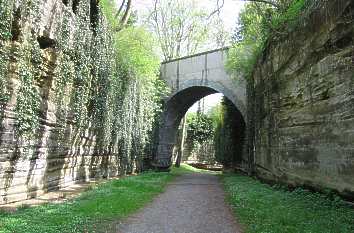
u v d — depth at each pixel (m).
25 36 10.24
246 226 9.02
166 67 33.94
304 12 12.89
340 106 10.12
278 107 16.27
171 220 9.94
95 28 15.66
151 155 32.22
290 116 14.55
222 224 9.52
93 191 14.30
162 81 32.25
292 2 16.09
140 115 25.38
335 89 10.42
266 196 13.23
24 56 10.22
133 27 25.69
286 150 15.06
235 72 27.73
